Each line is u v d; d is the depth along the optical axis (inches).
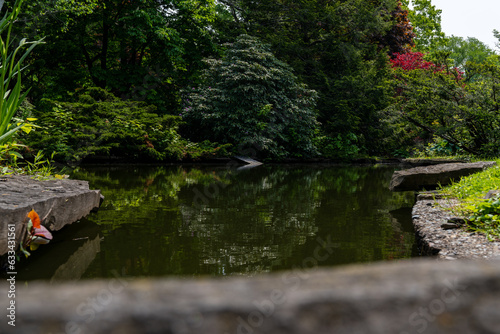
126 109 467.2
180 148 479.5
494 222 110.0
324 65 767.7
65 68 647.1
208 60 594.9
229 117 553.3
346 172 413.1
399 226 150.6
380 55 782.5
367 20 754.2
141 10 578.2
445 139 426.3
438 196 173.3
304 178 342.0
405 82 471.2
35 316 13.0
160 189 240.7
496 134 379.9
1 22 127.9
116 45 697.6
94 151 415.2
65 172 322.7
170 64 663.8
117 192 222.4
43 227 106.3
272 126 571.5
